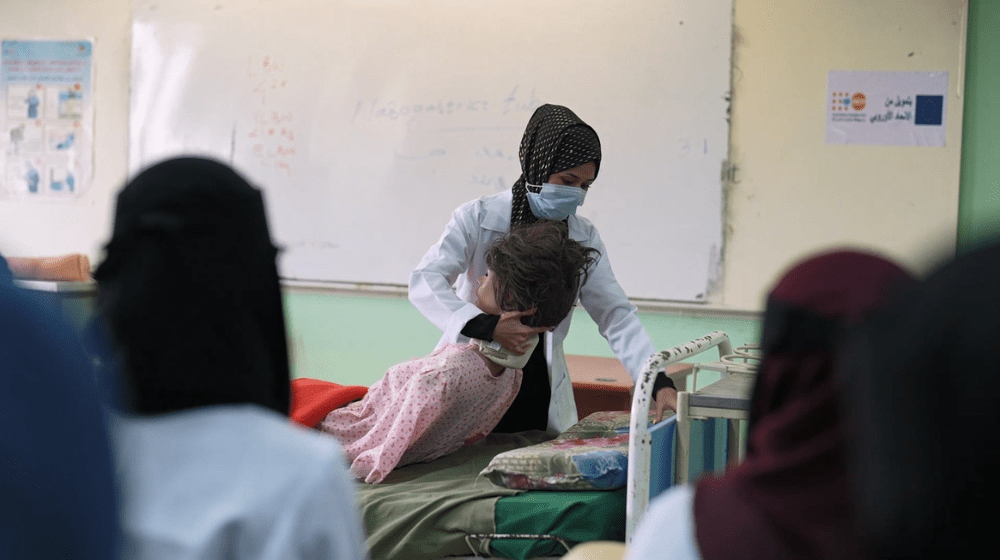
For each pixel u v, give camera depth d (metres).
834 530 0.54
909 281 0.49
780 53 3.53
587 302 2.30
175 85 4.21
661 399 1.91
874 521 0.46
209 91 4.18
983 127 3.39
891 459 0.45
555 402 2.25
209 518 0.66
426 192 3.94
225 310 0.75
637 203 3.70
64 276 3.31
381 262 4.02
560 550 1.65
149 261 0.74
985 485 0.42
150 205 0.76
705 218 3.63
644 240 3.70
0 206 4.44
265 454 0.69
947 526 0.43
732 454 2.36
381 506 1.70
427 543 1.67
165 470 0.69
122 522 0.65
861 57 3.46
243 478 0.68
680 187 3.65
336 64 4.02
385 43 3.96
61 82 4.34
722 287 3.64
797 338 0.64
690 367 2.74
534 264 1.89
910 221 3.46
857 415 0.48
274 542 0.66
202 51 4.17
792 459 0.58
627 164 3.70
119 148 4.30
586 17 3.71
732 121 3.59
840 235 3.52
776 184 3.57
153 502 0.67
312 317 4.14
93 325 0.75
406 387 1.88
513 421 2.22
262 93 4.11
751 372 1.95
